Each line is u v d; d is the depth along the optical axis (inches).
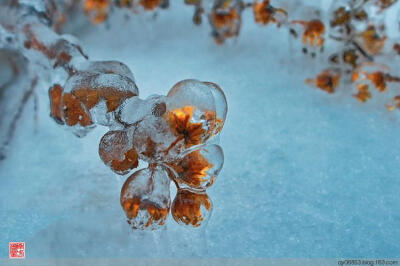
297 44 12.7
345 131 11.2
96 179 10.5
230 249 9.3
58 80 10.3
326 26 12.3
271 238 9.5
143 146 8.7
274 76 12.6
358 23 11.9
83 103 9.2
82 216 9.9
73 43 10.5
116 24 15.0
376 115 11.5
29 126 11.6
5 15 11.2
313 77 12.5
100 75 9.3
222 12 12.8
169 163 8.8
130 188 8.8
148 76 12.5
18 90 11.9
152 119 8.7
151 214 8.7
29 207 10.1
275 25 12.6
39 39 10.6
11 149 11.2
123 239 9.5
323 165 10.6
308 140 11.1
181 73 12.6
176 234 9.4
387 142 11.0
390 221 9.7
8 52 11.8
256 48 13.4
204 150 8.7
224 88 12.2
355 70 11.6
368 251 9.3
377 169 10.5
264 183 10.3
